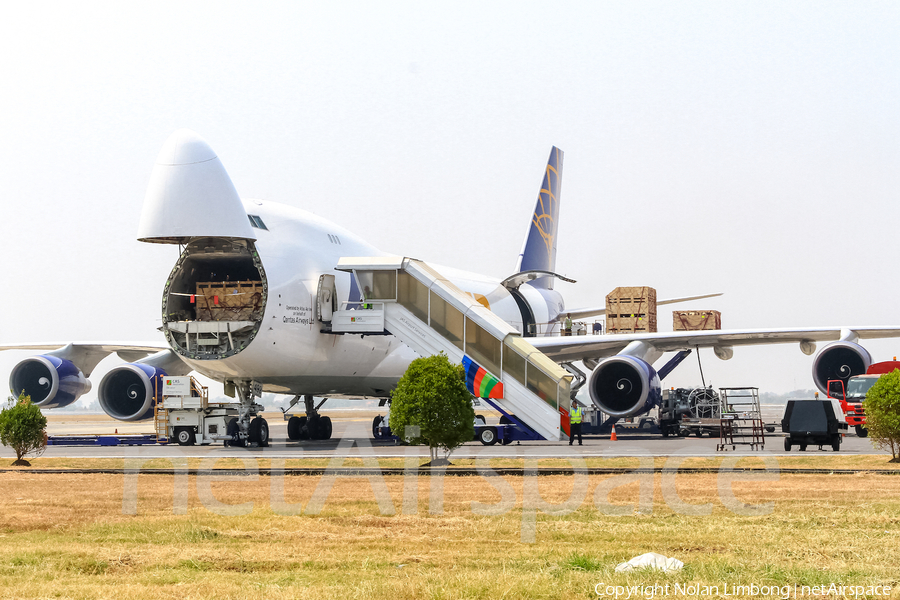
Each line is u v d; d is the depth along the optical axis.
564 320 99.06
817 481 34.72
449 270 79.38
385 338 64.62
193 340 53.91
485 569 19.42
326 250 59.25
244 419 57.28
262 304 53.12
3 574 19.14
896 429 42.75
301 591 17.28
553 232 105.62
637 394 65.69
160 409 57.81
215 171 51.22
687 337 66.19
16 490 33.16
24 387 66.88
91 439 63.44
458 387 42.66
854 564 19.64
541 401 49.28
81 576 18.95
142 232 50.50
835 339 68.94
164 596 17.00
